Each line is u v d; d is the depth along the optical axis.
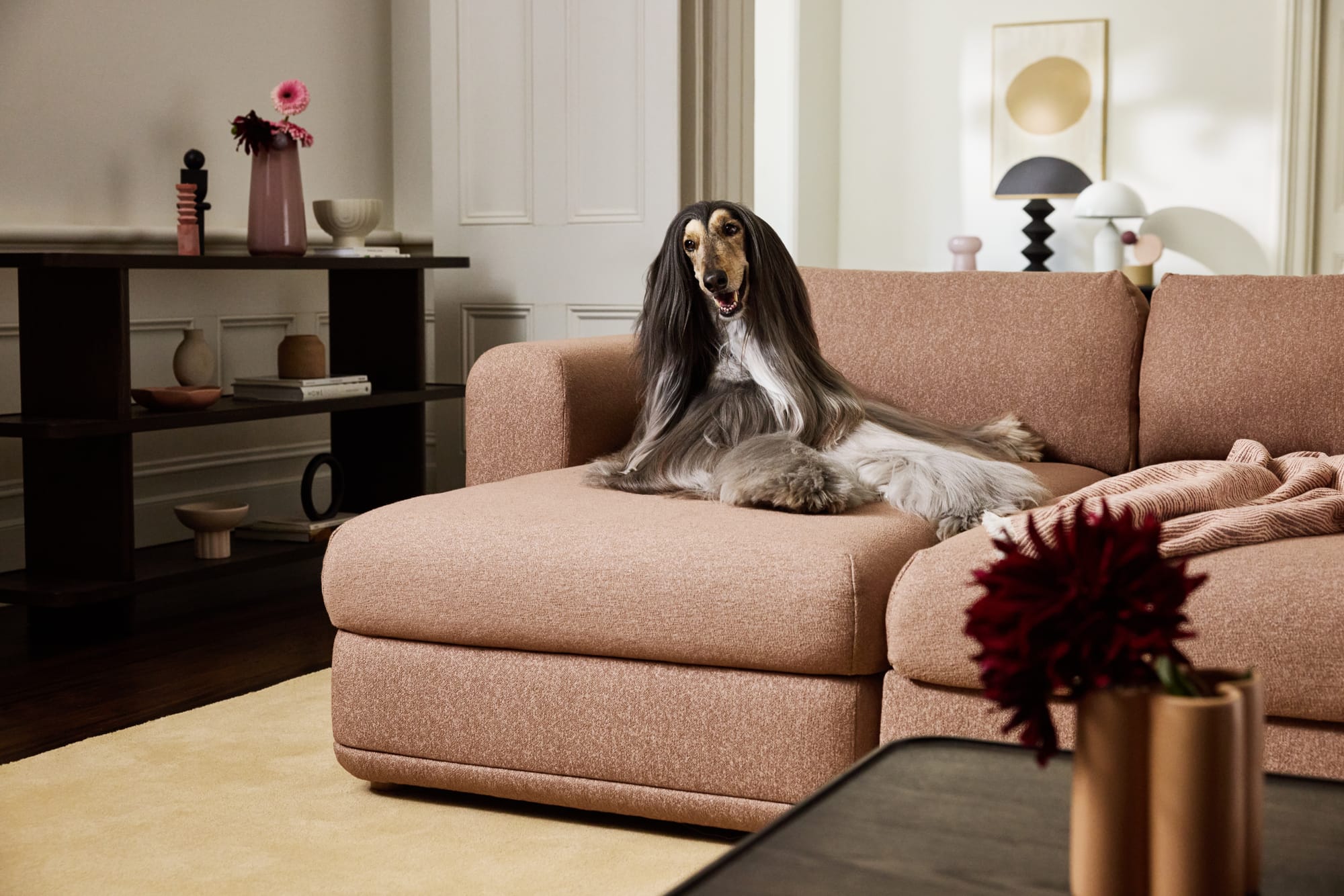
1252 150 5.97
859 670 1.72
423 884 1.71
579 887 1.70
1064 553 0.94
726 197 3.97
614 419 2.59
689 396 2.26
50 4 3.50
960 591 1.64
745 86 4.02
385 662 1.98
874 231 6.72
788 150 6.25
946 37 6.49
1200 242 6.10
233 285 4.09
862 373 2.65
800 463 1.98
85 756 2.22
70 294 3.01
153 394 3.20
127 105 3.73
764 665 1.75
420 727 1.96
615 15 3.81
